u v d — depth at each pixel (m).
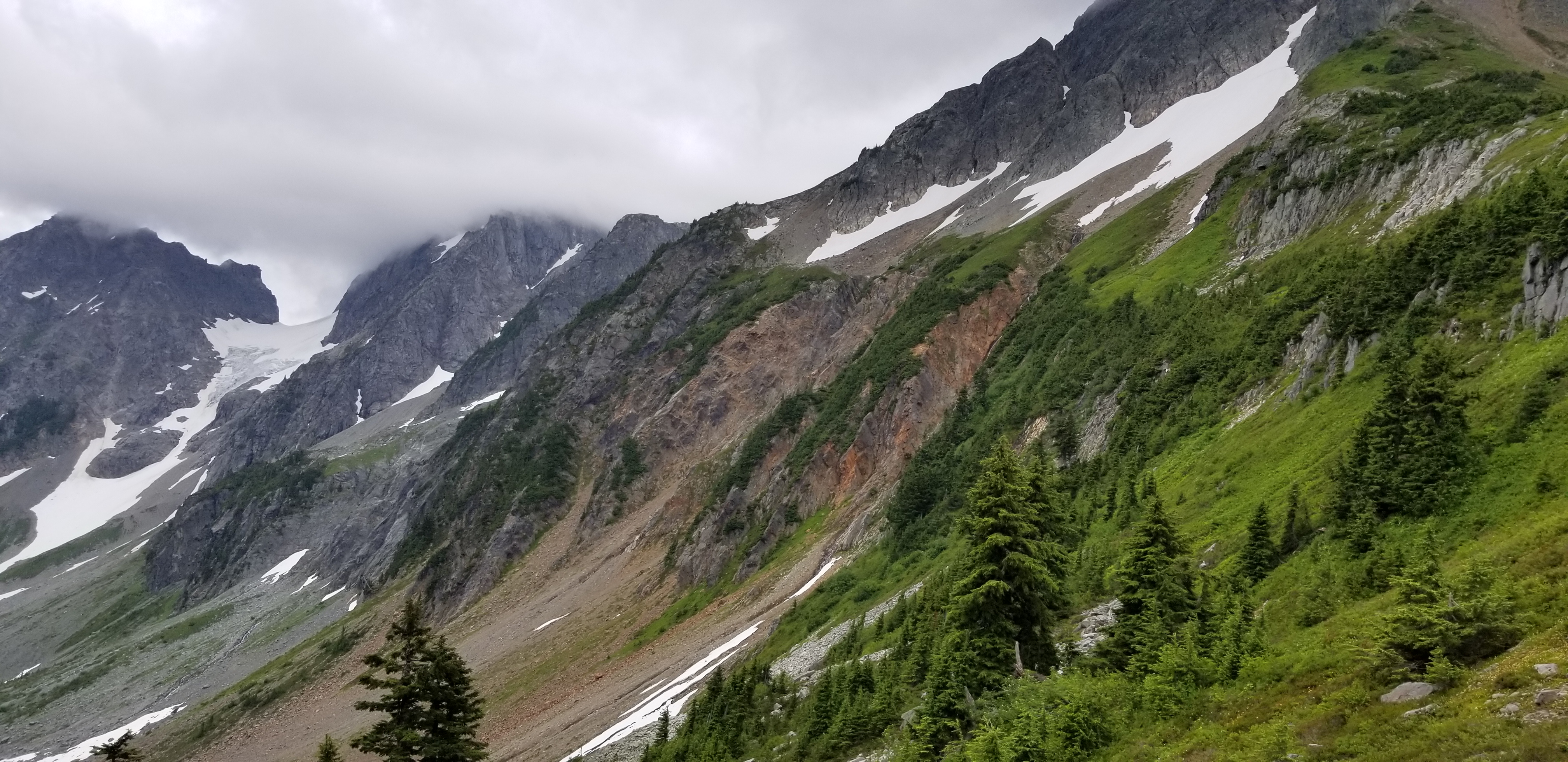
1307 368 53.31
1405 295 49.28
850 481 113.81
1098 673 30.11
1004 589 31.70
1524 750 14.14
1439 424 33.25
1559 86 107.19
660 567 124.62
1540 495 27.17
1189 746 21.61
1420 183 72.19
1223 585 35.69
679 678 78.56
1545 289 38.09
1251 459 49.28
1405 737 16.72
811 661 62.47
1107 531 53.97
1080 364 90.31
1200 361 68.62
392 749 33.84
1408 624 19.14
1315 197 87.12
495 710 98.56
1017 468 34.12
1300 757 18.02
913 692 41.47
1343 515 34.62
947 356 126.00
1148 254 119.06
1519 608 19.45
